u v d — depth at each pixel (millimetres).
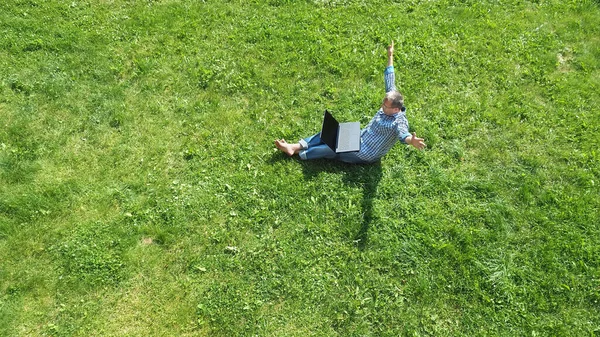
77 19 7785
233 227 5273
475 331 4574
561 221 5363
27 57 7074
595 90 6891
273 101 6668
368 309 4688
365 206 5457
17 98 6520
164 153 5988
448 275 4918
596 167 5867
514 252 5105
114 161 5875
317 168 5844
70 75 6883
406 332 4562
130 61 7180
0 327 4465
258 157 5953
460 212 5422
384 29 7754
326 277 4898
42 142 6016
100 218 5316
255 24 7801
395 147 6035
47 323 4551
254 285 4848
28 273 4832
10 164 5695
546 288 4824
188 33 7629
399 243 5137
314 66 7133
